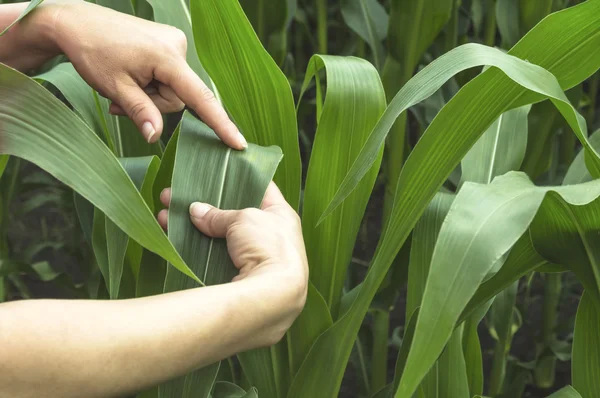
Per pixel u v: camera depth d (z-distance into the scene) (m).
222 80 1.02
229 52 0.99
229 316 0.80
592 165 0.92
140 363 0.76
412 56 1.43
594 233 0.90
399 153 1.48
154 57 0.95
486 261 0.80
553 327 1.81
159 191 1.02
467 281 0.80
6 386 0.74
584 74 0.91
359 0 1.57
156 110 0.97
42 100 0.81
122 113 1.01
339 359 0.99
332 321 1.04
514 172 0.86
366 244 2.28
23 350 0.74
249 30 0.96
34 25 0.97
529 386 1.92
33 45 0.99
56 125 0.81
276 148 0.97
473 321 1.12
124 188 0.80
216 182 0.94
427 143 0.89
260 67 0.99
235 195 0.93
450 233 0.81
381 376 1.59
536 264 0.96
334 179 1.01
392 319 2.12
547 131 1.44
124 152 1.15
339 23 2.20
